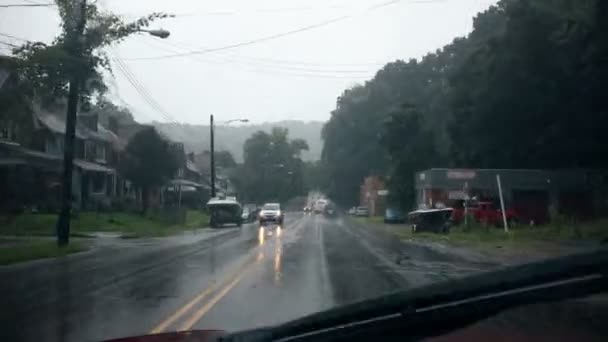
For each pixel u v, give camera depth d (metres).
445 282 2.77
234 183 122.38
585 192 44.03
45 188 45.75
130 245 30.05
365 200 95.06
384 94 99.06
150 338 4.75
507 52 42.59
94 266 20.45
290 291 14.00
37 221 37.62
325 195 142.62
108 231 40.06
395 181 62.47
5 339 9.17
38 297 13.57
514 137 44.81
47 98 25.06
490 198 44.28
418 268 18.86
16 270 19.53
